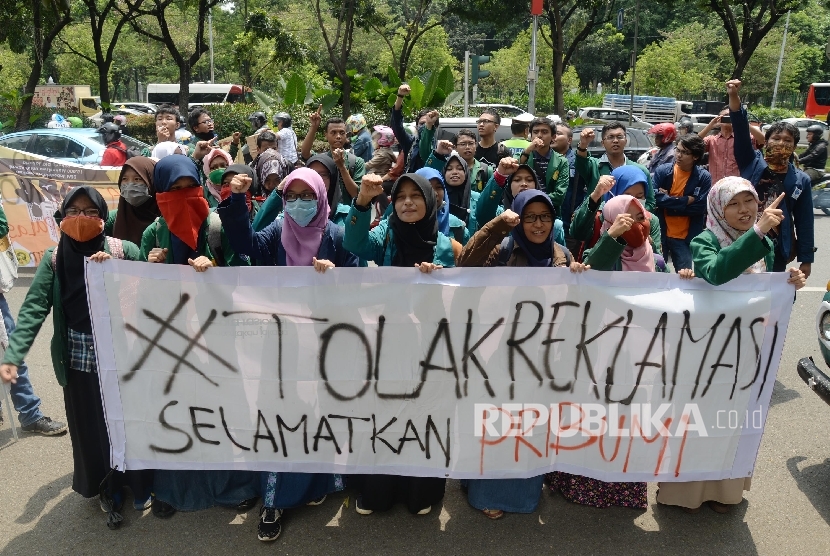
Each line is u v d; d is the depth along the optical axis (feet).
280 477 10.43
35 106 81.66
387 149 19.71
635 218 10.88
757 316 10.07
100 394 10.20
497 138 35.53
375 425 10.16
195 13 129.49
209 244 10.50
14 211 24.12
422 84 59.67
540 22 73.10
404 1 88.63
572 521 10.89
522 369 10.05
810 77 165.48
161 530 10.59
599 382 10.13
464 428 10.19
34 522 10.80
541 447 10.32
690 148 16.38
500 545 10.27
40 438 13.52
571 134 19.35
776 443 13.60
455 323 9.89
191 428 10.16
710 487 10.96
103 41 129.70
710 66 147.23
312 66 95.40
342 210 13.89
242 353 9.94
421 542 10.33
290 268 9.70
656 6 177.17
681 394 10.21
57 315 9.94
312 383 10.02
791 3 57.36
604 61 183.11
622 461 10.41
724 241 10.11
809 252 15.25
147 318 9.86
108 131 27.99
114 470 10.63
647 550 10.18
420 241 10.30
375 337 9.90
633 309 9.94
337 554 10.03
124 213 11.09
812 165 38.34
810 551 10.21
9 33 65.92
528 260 10.50
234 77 155.02
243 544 10.27
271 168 15.65
